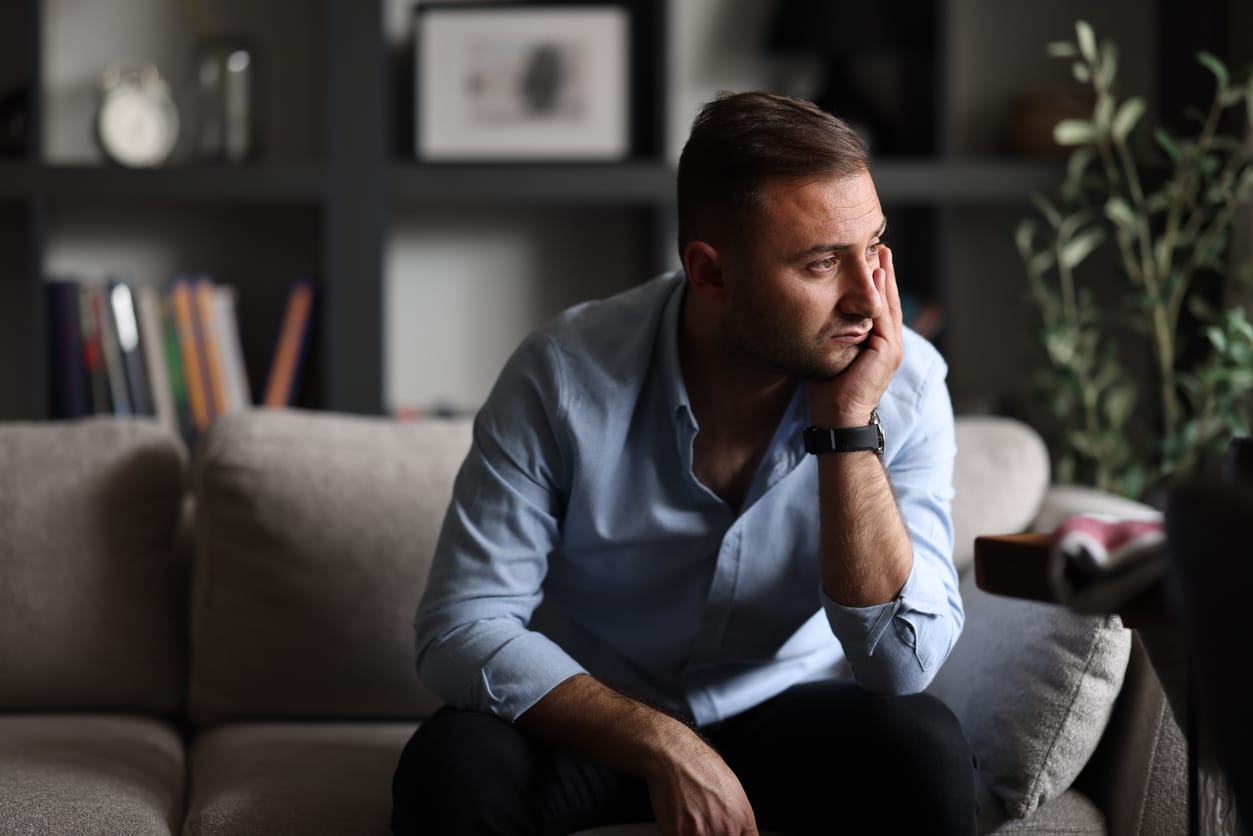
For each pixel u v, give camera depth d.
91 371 2.59
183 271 2.88
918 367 1.44
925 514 1.41
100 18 2.84
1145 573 0.97
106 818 1.38
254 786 1.46
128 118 2.69
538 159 2.71
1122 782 1.43
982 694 1.48
